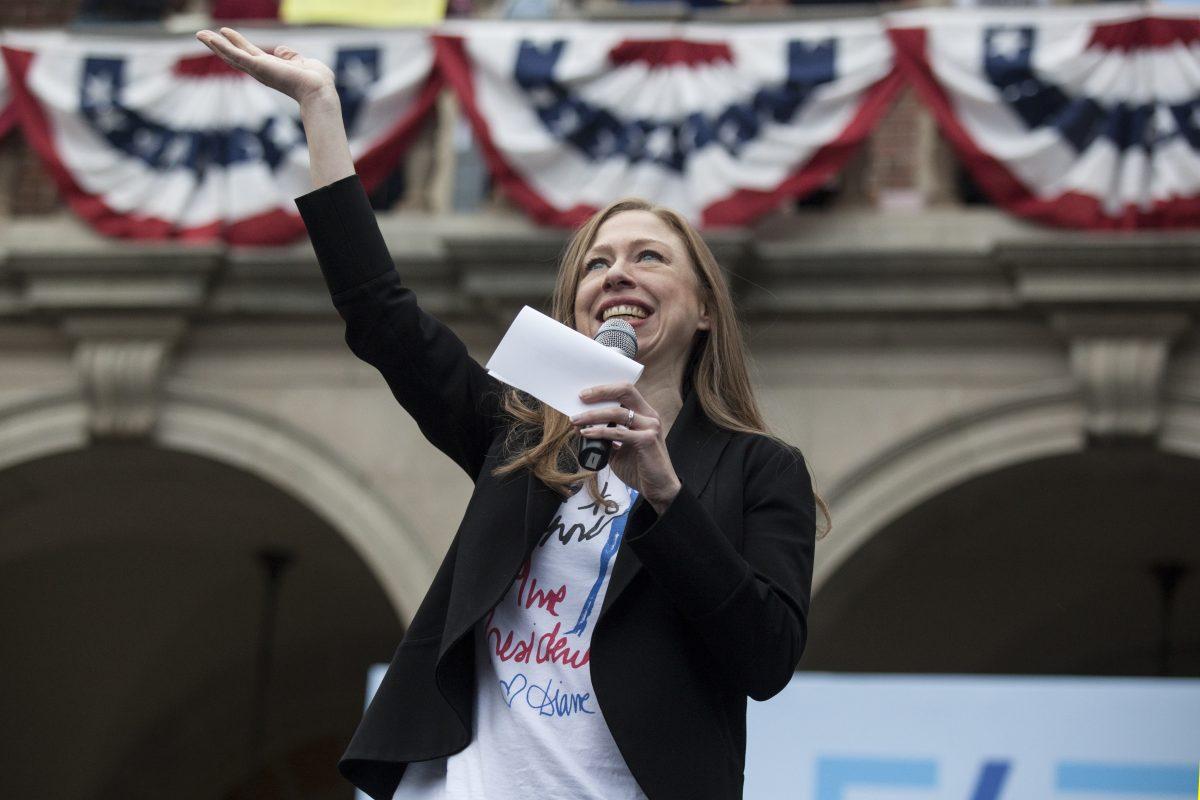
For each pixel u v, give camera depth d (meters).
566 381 6.31
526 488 6.74
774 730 19.34
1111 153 23.77
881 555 25.03
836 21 24.64
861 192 24.70
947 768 18.95
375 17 26.03
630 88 24.77
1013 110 24.00
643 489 6.20
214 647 33.03
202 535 30.11
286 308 25.34
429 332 7.04
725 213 24.08
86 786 33.38
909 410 24.11
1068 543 27.53
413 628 6.70
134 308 25.34
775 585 6.46
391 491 24.97
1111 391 23.45
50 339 25.91
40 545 29.78
